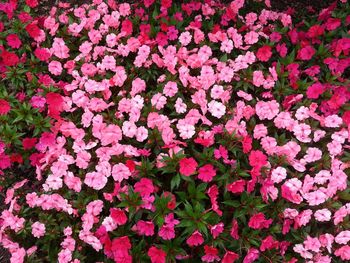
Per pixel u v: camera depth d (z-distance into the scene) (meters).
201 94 1.16
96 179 1.04
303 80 1.32
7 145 1.16
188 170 0.98
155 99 1.16
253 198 0.99
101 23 1.45
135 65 1.29
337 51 1.27
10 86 1.32
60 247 1.06
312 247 1.00
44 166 1.10
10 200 1.11
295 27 1.45
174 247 0.97
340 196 1.04
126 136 1.12
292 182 1.03
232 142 1.08
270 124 1.18
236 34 1.33
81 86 1.25
